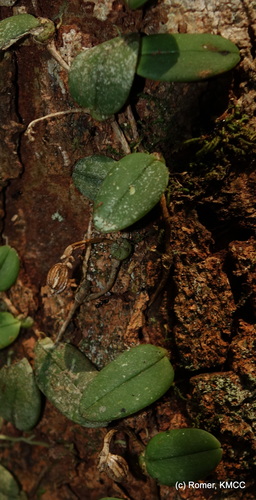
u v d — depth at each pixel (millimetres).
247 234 304
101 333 314
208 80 291
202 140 296
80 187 305
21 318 323
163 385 301
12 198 321
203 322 302
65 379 313
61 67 302
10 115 309
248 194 298
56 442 327
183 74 285
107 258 310
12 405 323
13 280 317
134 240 307
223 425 302
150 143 301
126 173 293
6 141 312
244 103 293
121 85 289
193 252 302
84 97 295
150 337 312
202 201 301
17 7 303
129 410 300
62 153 310
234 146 294
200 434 300
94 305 314
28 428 325
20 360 322
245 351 300
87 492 328
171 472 301
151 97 297
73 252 314
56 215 318
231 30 291
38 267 323
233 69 291
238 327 304
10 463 336
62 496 330
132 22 296
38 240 322
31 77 307
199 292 301
